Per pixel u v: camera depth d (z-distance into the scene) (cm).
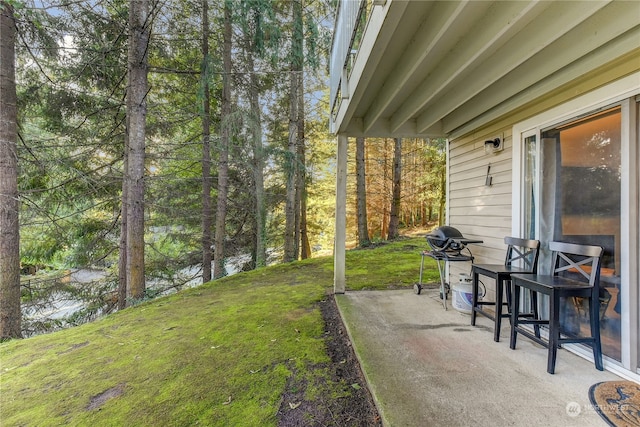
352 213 1440
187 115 750
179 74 737
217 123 805
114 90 624
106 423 187
